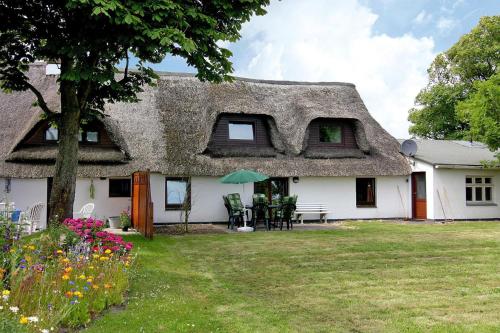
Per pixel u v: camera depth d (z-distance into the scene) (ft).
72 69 33.37
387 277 29.60
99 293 21.29
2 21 35.88
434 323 19.79
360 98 83.56
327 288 26.66
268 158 69.26
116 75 71.61
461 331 18.58
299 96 78.84
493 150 72.64
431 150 81.00
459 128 122.11
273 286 27.25
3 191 61.87
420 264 34.01
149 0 31.63
